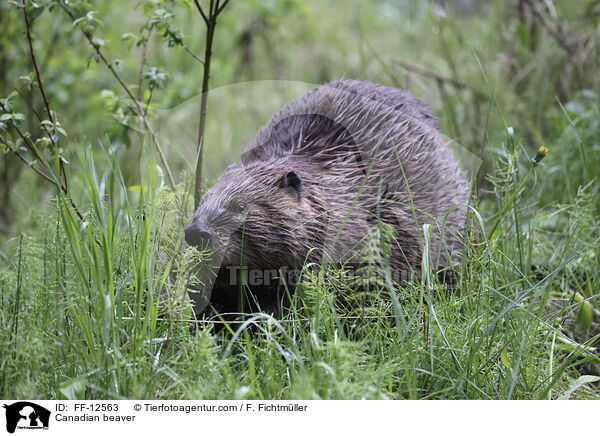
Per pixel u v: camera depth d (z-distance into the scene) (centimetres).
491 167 505
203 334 286
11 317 328
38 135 602
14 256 388
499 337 344
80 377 279
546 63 690
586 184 486
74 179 494
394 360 316
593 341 347
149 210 356
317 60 887
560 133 602
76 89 685
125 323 329
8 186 594
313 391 269
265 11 820
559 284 446
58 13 631
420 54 838
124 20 820
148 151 461
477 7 1002
